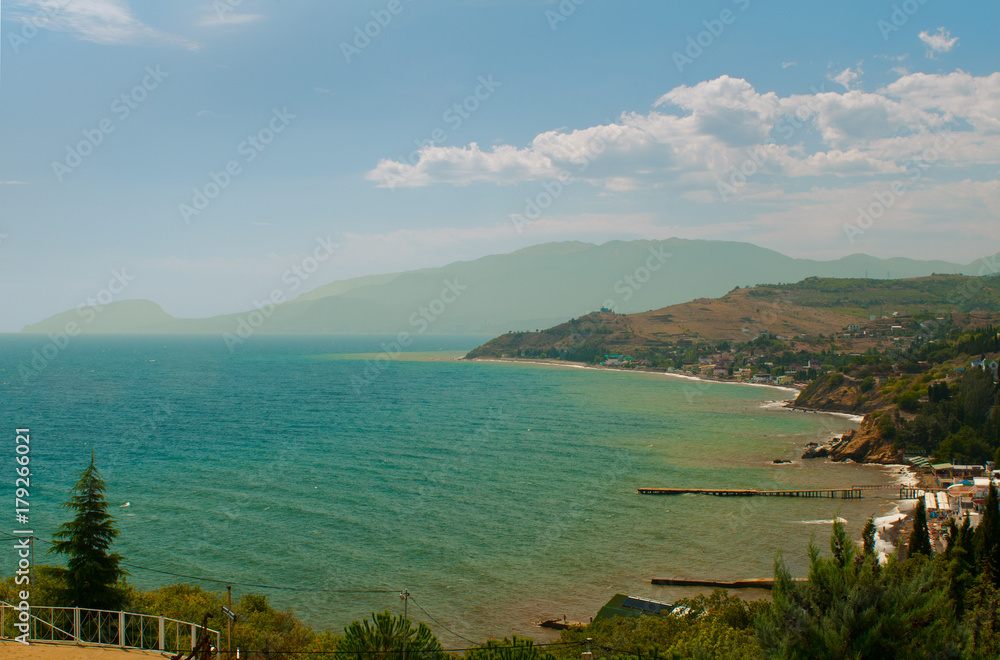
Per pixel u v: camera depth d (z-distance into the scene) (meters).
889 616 18.48
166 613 40.00
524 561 67.00
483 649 31.94
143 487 92.69
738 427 159.62
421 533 74.75
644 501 90.38
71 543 37.59
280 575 62.25
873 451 122.62
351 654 26.14
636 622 47.88
